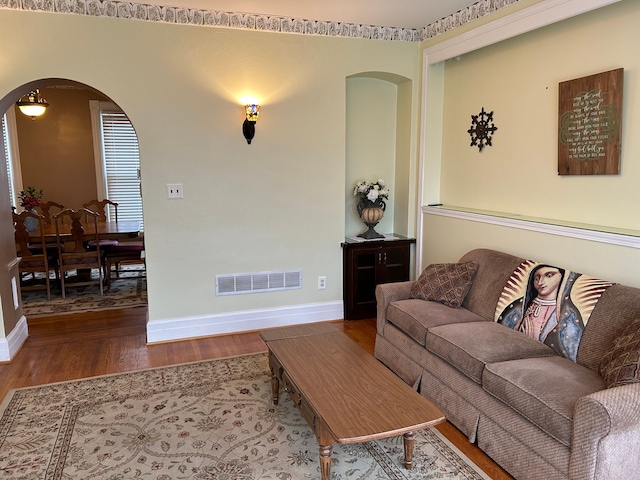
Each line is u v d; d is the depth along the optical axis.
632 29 2.67
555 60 3.18
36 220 5.50
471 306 3.26
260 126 4.04
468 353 2.53
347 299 4.52
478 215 3.73
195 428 2.69
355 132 4.68
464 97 4.12
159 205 3.85
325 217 4.38
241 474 2.30
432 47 4.21
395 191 4.91
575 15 2.83
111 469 2.33
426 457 2.46
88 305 5.03
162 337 4.00
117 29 3.56
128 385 3.20
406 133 4.62
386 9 3.77
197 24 3.75
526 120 3.46
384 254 4.55
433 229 4.36
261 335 3.03
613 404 1.77
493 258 3.34
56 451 2.47
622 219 2.80
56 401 2.98
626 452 1.84
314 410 2.10
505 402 2.24
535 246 3.20
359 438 1.89
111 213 7.02
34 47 3.41
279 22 3.96
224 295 4.15
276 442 2.56
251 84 3.96
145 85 3.69
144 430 2.67
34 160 6.65
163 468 2.34
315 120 4.20
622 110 2.74
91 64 3.54
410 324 3.08
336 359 2.63
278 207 4.21
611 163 2.80
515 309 2.92
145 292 5.57
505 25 3.35
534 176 3.43
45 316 4.66
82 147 6.80
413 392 2.26
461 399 2.62
